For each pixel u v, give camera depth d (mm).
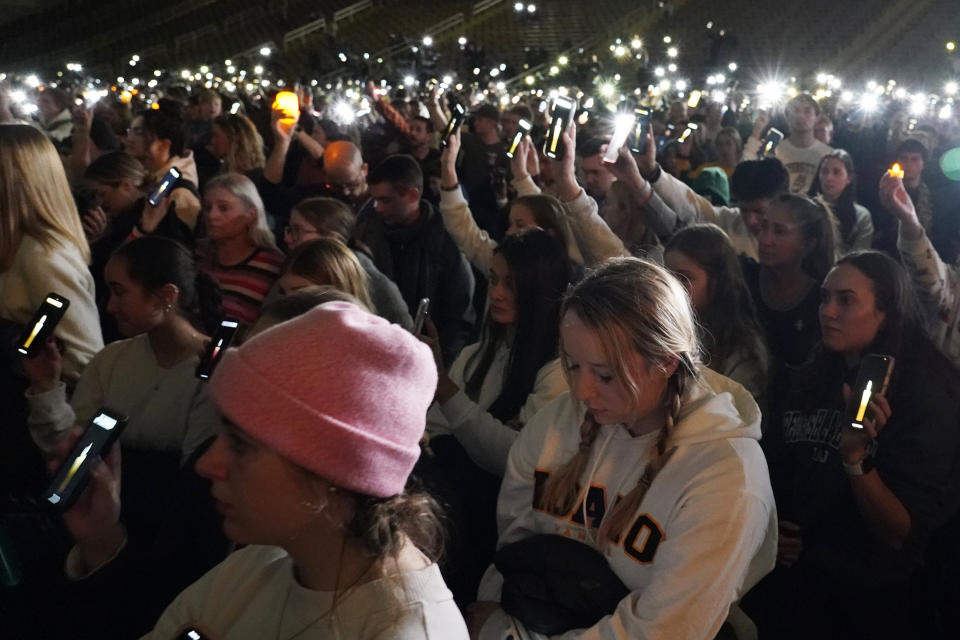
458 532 2643
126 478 2871
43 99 9797
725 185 6305
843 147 10562
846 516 2816
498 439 2898
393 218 4949
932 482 2707
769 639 2877
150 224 4625
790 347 3939
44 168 3318
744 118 15117
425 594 1449
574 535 2203
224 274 4281
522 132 5172
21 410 2773
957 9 32906
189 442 2777
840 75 30000
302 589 1482
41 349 2703
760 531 2043
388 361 1439
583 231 4312
